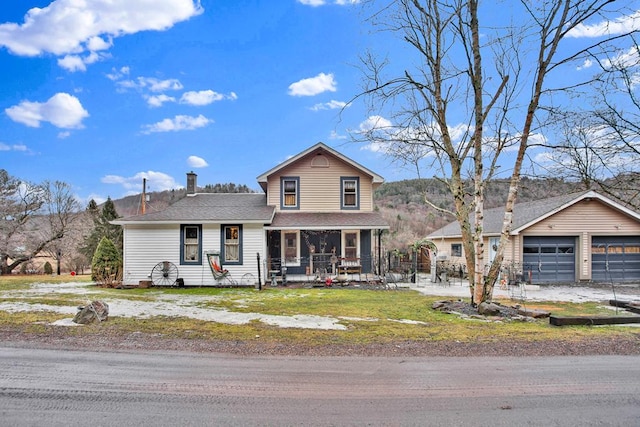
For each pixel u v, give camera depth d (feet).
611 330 25.30
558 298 42.39
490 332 24.39
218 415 12.17
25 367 16.92
